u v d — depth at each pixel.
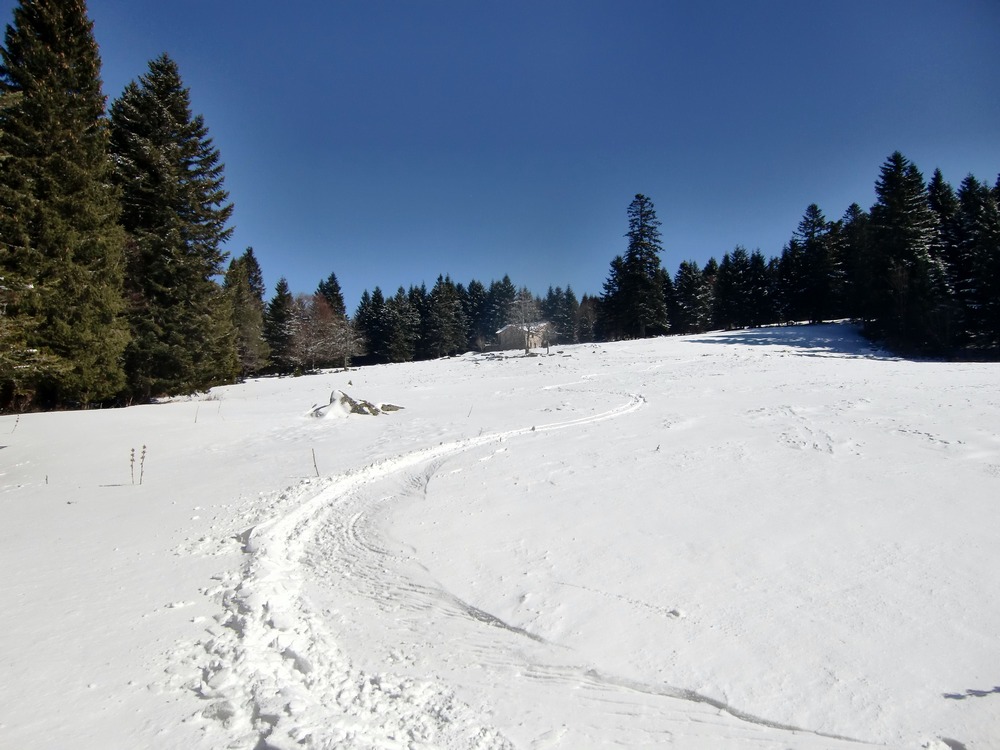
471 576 5.18
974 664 3.55
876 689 3.36
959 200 44.53
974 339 32.88
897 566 4.96
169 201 22.83
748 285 60.12
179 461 11.28
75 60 18.23
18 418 14.91
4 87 16.56
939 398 13.83
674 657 3.76
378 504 7.66
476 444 11.36
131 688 3.37
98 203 18.06
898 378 18.81
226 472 10.12
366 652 3.94
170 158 23.20
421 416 15.97
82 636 4.04
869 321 39.28
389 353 70.50
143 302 21.73
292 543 6.25
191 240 23.67
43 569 5.47
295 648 3.89
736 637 3.96
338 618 4.46
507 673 3.65
